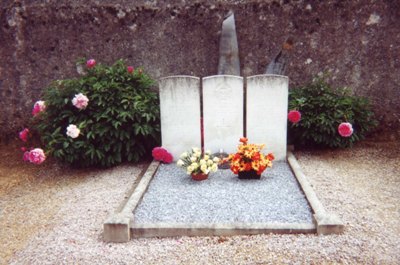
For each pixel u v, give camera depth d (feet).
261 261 10.87
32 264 11.28
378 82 21.86
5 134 23.25
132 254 11.37
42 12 22.41
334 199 14.42
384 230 12.25
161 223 12.39
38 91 23.08
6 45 22.84
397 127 21.98
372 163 18.83
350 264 10.67
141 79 19.92
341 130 18.16
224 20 21.42
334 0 21.38
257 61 22.53
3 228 13.93
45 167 20.42
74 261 11.18
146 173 16.94
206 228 12.14
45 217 14.55
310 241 11.60
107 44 22.71
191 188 15.44
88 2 22.27
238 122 18.08
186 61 22.74
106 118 18.45
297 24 21.88
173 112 18.16
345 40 21.70
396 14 21.08
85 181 17.94
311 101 19.61
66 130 18.74
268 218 12.77
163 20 22.35
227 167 17.52
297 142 20.49
